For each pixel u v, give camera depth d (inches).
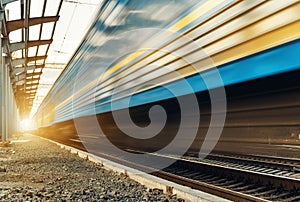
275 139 216.1
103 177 250.5
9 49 859.4
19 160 390.0
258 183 182.4
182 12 197.3
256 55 144.9
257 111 215.0
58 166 329.1
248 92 202.7
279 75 163.2
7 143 677.3
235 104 224.5
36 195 181.0
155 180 198.8
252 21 144.4
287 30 128.6
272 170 186.9
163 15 219.5
